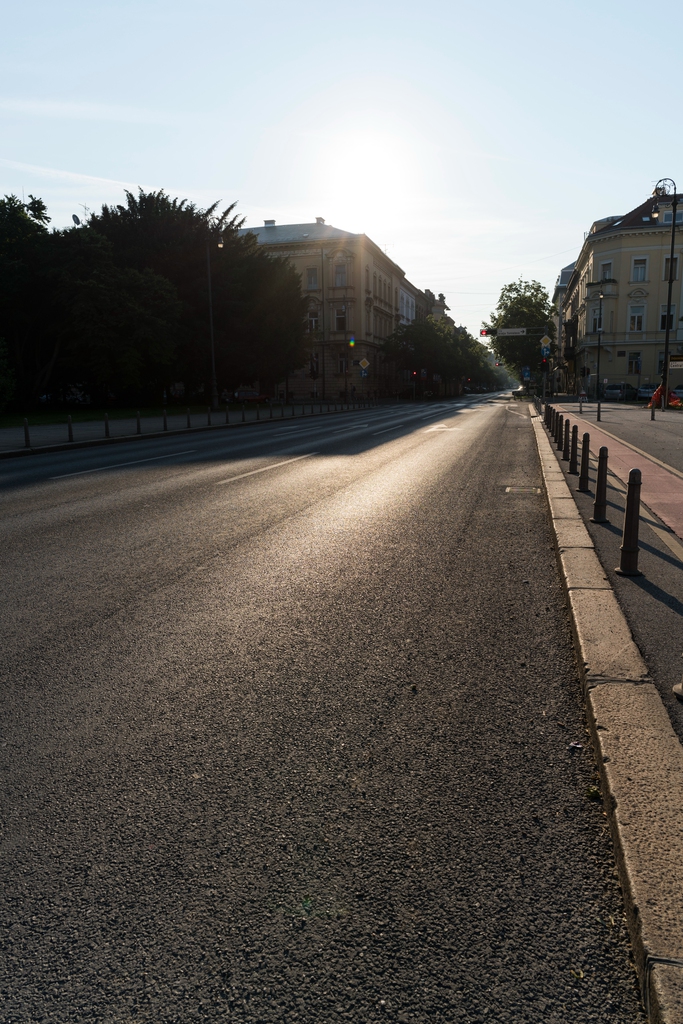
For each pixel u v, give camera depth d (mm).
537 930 2041
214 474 13070
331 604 5152
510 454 16547
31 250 42500
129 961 1969
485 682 3760
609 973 1896
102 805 2695
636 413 37438
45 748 3135
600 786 2738
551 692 3627
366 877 2271
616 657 3719
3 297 41594
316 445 19406
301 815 2605
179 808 2666
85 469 14414
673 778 2592
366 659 4102
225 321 52625
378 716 3383
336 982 1884
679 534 7117
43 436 22781
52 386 53750
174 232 52188
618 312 68312
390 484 11617
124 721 3377
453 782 2805
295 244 74562
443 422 30875
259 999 1840
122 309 42719
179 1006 1828
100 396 54625
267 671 3947
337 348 75375
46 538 7617
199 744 3145
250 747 3109
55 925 2102
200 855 2395
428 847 2410
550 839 2441
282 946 2004
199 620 4836
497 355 95938
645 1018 1760
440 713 3404
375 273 80625
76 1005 1838
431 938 2020
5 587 5727
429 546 7070
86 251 42312
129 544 7266
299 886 2238
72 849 2441
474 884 2229
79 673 3963
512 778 2826
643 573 5637
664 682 3535
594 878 2250
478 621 4762
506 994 1837
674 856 2176
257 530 7898
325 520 8477
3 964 1967
